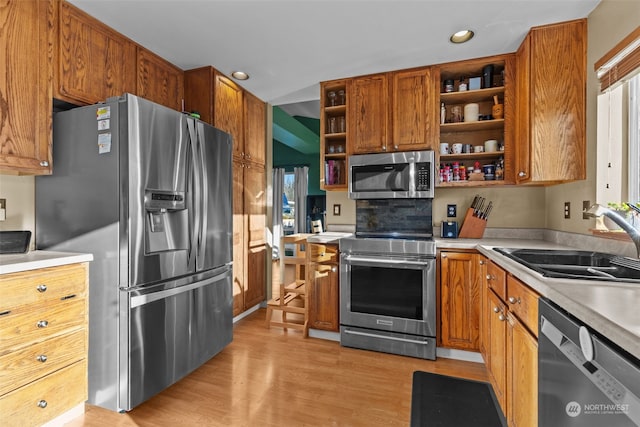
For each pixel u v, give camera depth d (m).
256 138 3.41
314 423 1.66
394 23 2.07
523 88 2.25
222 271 2.37
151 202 1.78
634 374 0.60
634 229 1.29
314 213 7.34
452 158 2.81
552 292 0.99
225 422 1.66
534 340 1.18
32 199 1.89
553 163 2.06
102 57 2.07
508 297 1.54
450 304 2.36
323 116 3.03
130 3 1.87
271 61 2.60
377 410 1.77
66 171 1.79
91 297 1.73
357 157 2.74
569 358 0.87
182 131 2.00
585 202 1.97
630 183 1.68
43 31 1.73
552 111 2.07
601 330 0.71
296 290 2.95
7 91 1.57
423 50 2.41
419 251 2.38
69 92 1.87
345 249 2.57
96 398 1.72
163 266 1.84
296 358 2.38
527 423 1.25
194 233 2.07
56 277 1.53
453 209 2.87
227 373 2.16
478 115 2.67
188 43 2.33
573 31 2.04
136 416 1.70
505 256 1.66
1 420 1.34
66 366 1.58
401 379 2.09
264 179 3.57
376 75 2.81
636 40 1.48
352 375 2.14
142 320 1.73
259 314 3.34
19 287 1.39
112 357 1.68
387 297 2.47
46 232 1.84
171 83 2.64
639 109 1.62
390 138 2.77
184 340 2.01
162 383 1.84
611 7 1.74
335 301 2.67
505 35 2.21
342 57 2.53
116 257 1.67
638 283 1.05
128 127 1.66
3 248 1.62
